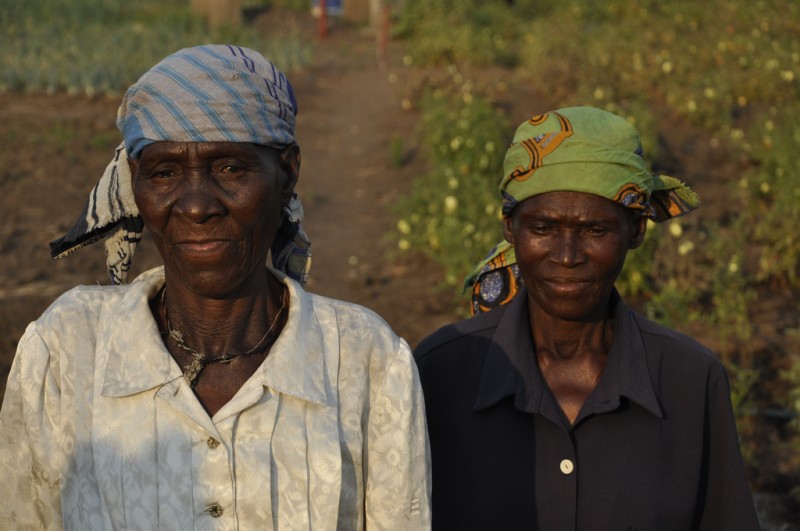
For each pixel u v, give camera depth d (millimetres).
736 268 5969
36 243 7660
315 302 1705
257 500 1525
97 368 1572
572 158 1957
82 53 13891
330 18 20469
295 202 1735
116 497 1522
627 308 2139
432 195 8172
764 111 11531
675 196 2236
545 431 2039
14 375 1578
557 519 2008
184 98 1493
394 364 1693
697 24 16047
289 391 1566
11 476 1603
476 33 16000
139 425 1536
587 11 18203
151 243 7660
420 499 1721
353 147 10922
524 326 2119
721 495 2113
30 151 10195
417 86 12414
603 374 2049
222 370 1612
